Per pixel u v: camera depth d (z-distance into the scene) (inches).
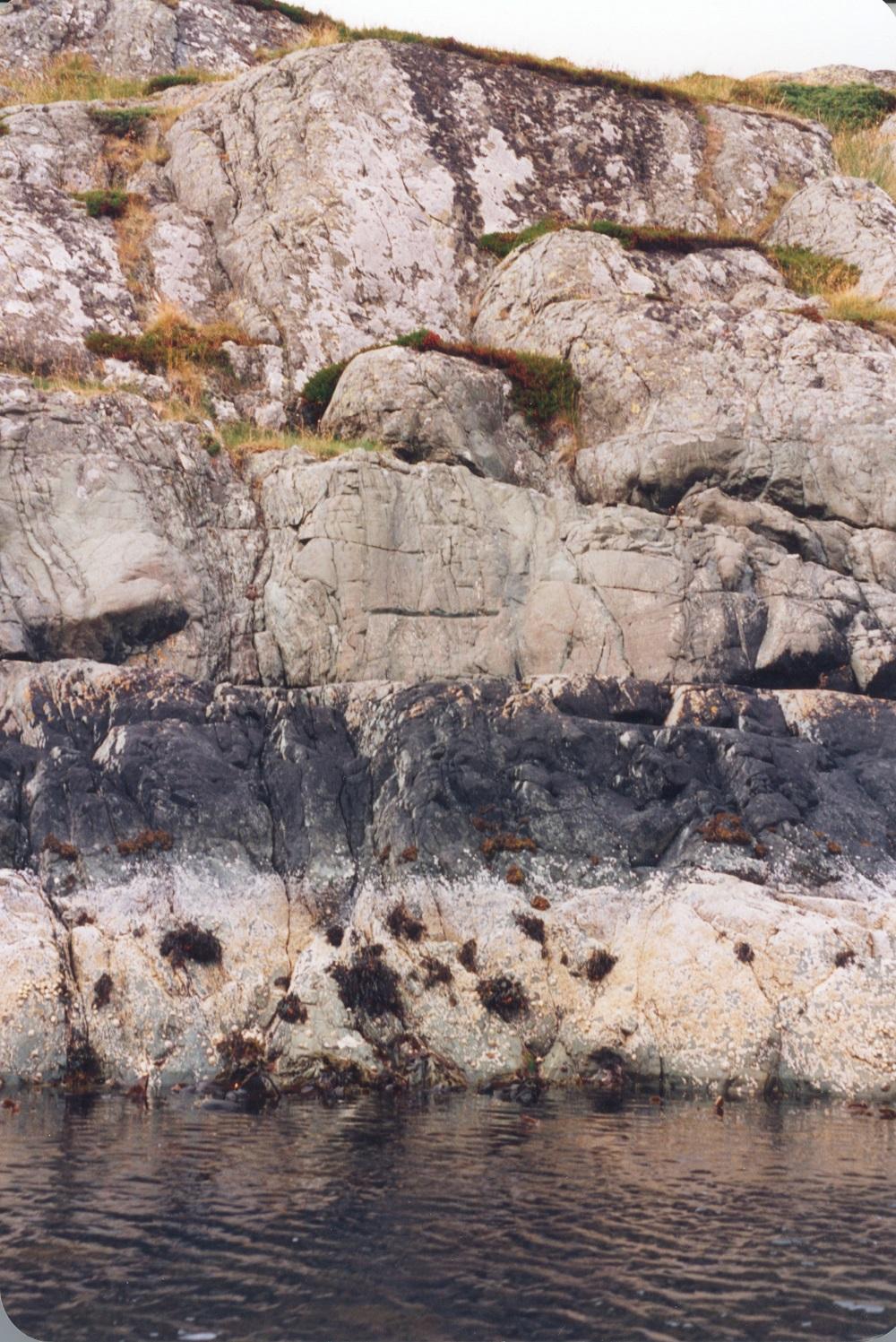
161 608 842.8
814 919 663.1
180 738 748.6
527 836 724.0
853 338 1049.5
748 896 681.0
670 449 951.6
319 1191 438.6
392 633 873.5
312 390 1061.8
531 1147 498.3
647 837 730.8
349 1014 637.3
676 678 880.9
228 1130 521.7
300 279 1146.7
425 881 696.4
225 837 716.7
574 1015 652.1
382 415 984.3
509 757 760.3
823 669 903.1
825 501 959.0
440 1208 422.3
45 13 1604.3
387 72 1301.7
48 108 1305.4
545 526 927.7
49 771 722.8
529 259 1153.4
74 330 1063.6
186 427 921.5
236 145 1264.8
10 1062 600.4
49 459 856.3
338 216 1181.1
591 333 1043.9
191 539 880.3
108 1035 619.2
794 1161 480.7
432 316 1179.9
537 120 1347.2
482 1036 637.9
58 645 831.7
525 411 1024.2
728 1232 401.7
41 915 655.8
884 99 1596.9
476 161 1285.7
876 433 961.5
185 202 1248.2
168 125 1326.3
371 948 662.5
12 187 1173.7
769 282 1175.6
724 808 749.3
